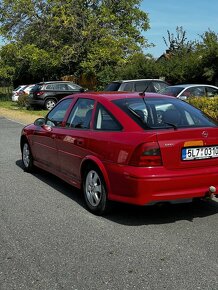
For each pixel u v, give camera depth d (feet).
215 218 19.02
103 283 12.98
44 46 119.55
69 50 114.21
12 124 63.05
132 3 124.98
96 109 20.53
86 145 19.84
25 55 118.32
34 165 27.58
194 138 17.65
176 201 17.37
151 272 13.67
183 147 17.42
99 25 117.39
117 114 19.15
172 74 87.76
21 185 25.14
